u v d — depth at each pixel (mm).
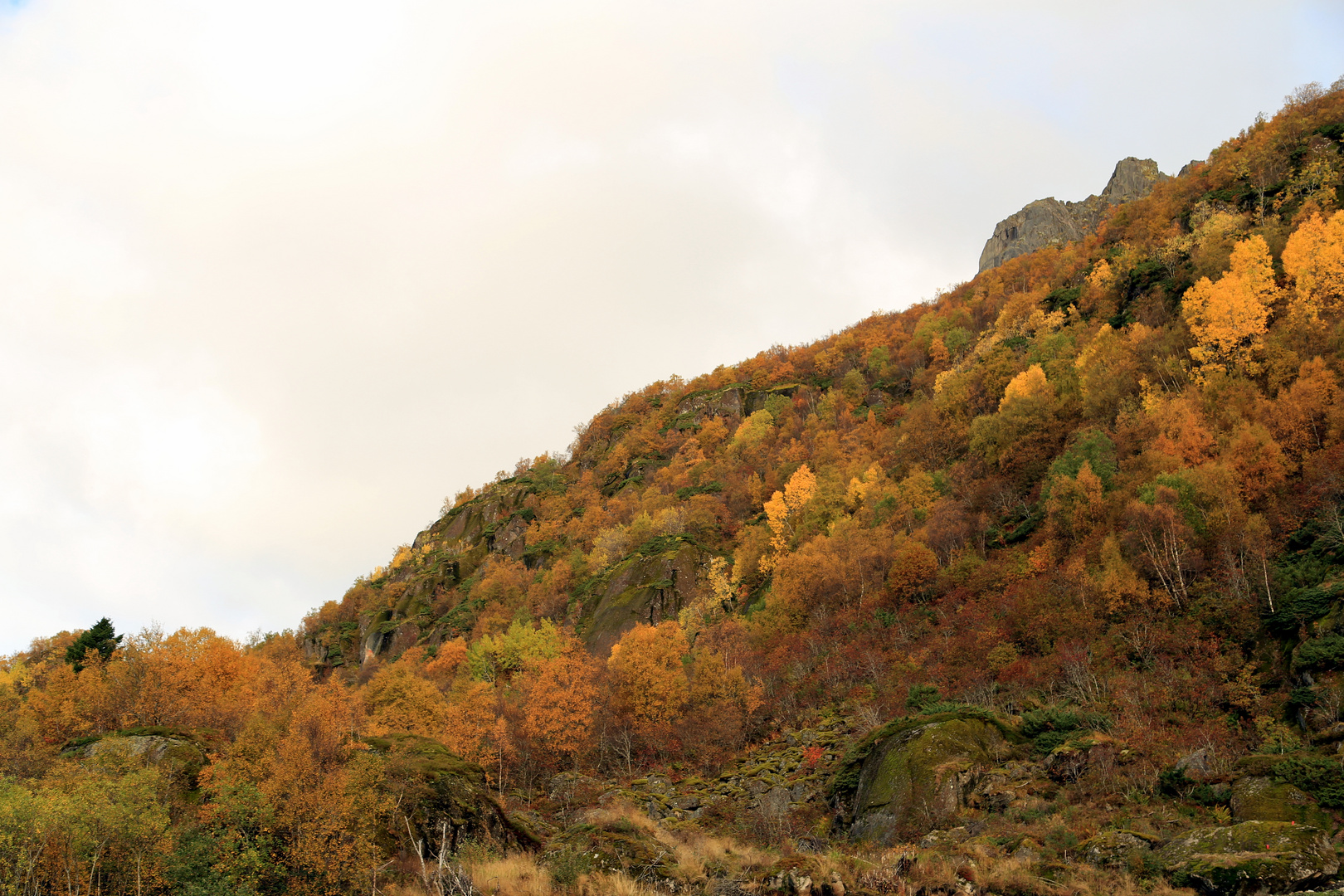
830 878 28484
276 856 29875
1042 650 51562
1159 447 63125
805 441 134875
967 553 70000
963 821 36688
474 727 51438
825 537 83875
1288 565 45375
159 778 31391
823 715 56562
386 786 33094
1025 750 41312
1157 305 96625
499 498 178500
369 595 167875
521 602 121500
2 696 61875
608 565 118188
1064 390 90438
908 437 105500
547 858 33219
